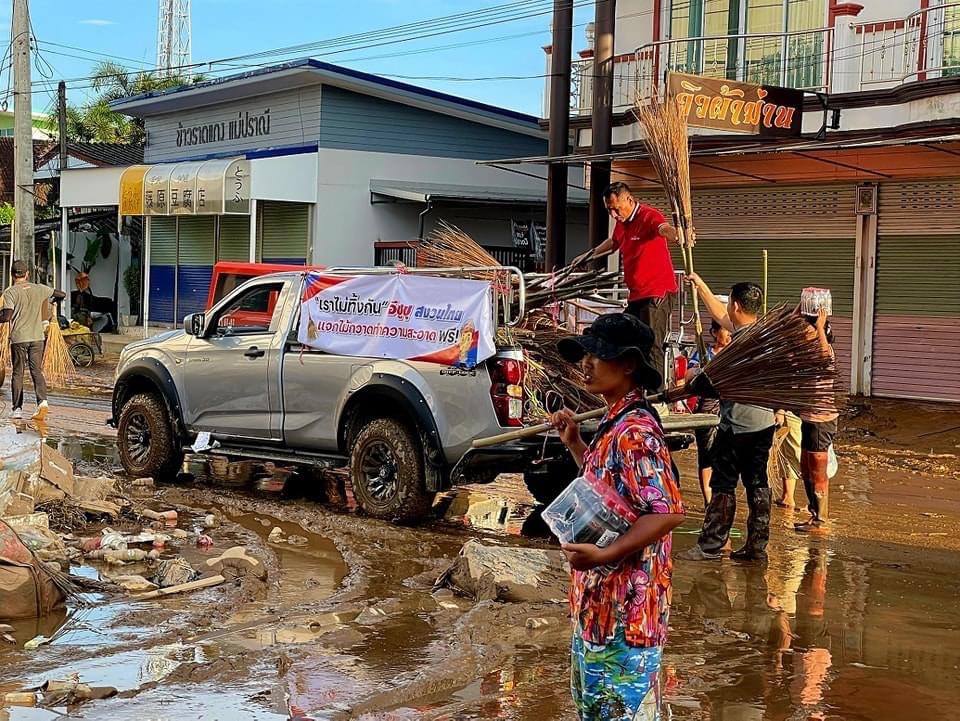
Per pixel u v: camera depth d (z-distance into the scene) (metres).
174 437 10.75
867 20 16.50
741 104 14.88
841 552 8.25
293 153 24.94
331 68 23.56
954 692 5.30
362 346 9.27
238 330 10.38
